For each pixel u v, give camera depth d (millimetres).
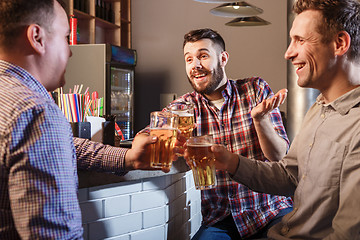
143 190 1795
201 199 2178
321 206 1345
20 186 932
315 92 5043
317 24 1370
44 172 946
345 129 1326
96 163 1535
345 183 1280
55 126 988
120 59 4734
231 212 2078
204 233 2066
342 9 1344
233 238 2043
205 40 2199
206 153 1475
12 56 1096
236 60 6211
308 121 1558
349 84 1390
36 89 1097
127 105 5262
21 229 932
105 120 1971
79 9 5164
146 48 6609
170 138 1451
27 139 947
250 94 2234
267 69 6105
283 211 2129
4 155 940
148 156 1500
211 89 2219
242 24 4754
